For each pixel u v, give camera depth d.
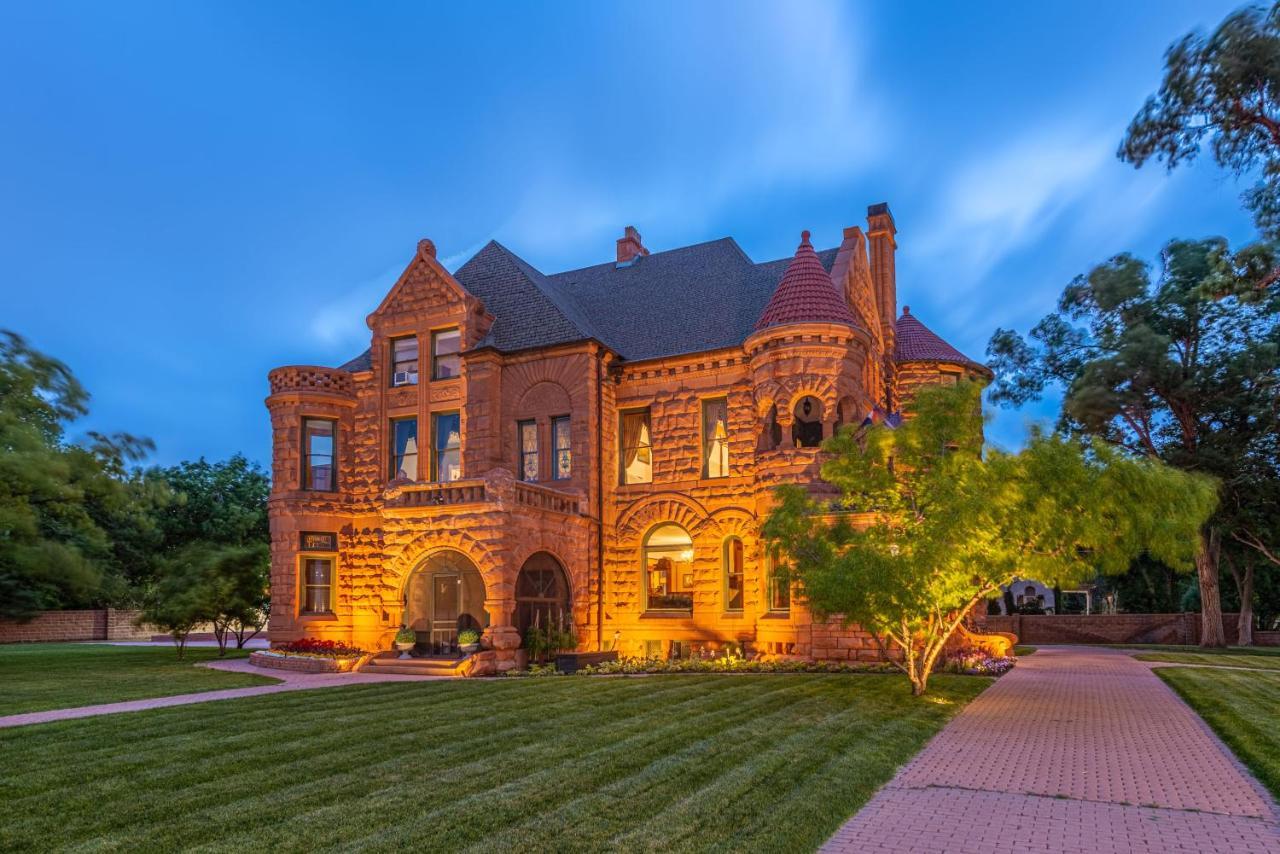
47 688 19.28
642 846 7.73
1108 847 8.02
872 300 30.95
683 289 30.36
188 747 11.89
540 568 24.84
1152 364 34.41
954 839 8.23
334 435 29.64
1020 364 42.56
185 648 37.47
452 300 28.53
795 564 17.61
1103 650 33.78
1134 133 21.66
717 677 20.14
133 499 28.08
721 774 10.23
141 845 7.76
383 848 7.67
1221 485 31.58
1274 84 18.92
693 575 26.41
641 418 28.08
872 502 17.95
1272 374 33.75
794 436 26.20
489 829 8.18
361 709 15.27
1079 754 11.96
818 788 9.70
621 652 26.73
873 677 19.86
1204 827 8.62
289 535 28.22
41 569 24.50
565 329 27.58
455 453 28.36
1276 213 21.25
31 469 23.41
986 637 26.55
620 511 27.50
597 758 11.02
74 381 26.36
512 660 22.88
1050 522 14.78
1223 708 15.42
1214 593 36.91
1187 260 36.25
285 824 8.35
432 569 25.61
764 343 24.62
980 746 12.50
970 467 15.38
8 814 8.73
